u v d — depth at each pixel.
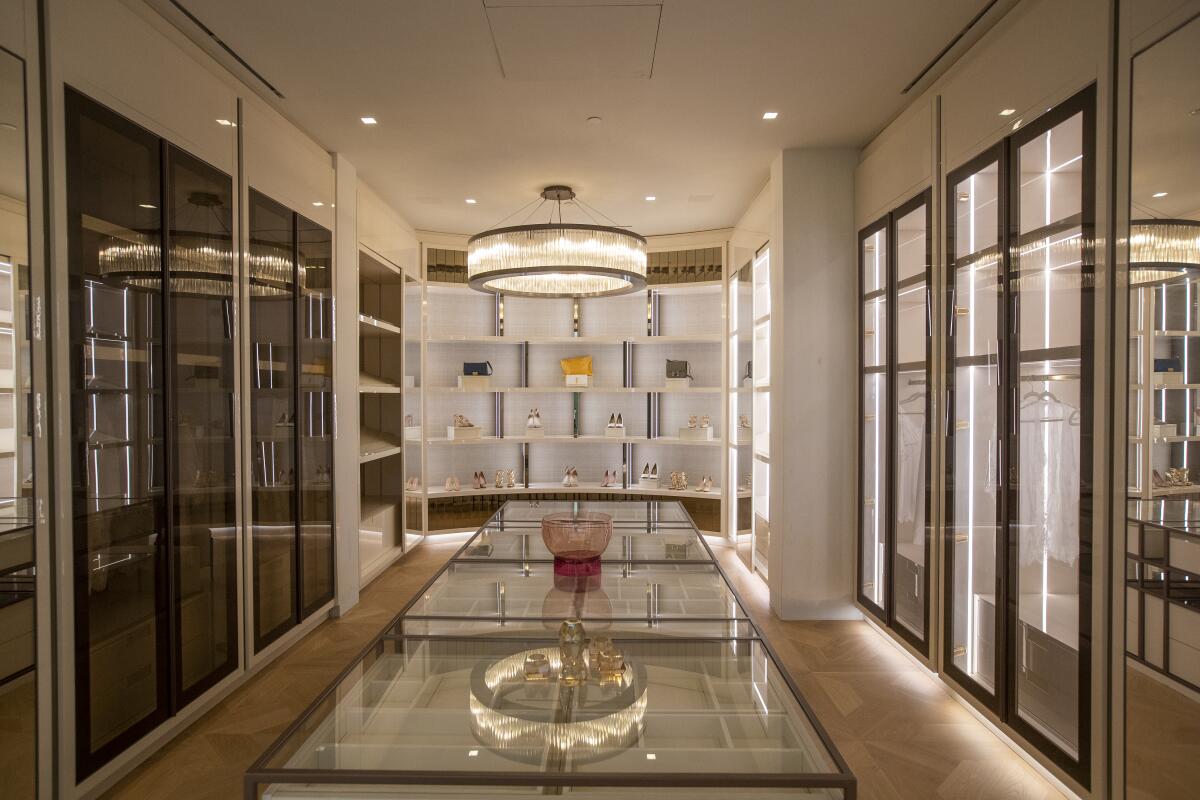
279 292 3.31
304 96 3.20
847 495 3.96
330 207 3.89
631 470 6.52
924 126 3.06
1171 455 1.67
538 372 6.70
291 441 3.42
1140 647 1.79
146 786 2.25
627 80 3.06
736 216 5.43
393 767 1.25
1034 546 2.27
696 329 6.44
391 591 4.59
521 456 6.70
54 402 1.96
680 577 2.31
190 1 2.39
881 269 3.58
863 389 3.82
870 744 2.54
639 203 5.03
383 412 5.65
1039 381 2.24
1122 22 1.84
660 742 1.34
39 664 1.92
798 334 3.96
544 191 4.68
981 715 2.64
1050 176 2.18
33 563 1.90
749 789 1.18
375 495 5.55
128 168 2.28
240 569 2.94
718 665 1.66
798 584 3.97
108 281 2.18
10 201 1.84
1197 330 1.56
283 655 3.41
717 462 6.34
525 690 1.56
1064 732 2.10
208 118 2.74
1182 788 1.65
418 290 5.91
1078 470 2.04
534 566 2.44
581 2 2.43
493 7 2.46
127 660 2.26
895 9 2.48
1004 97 2.42
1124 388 1.84
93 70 2.12
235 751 2.48
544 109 3.38
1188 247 1.61
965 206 2.72
